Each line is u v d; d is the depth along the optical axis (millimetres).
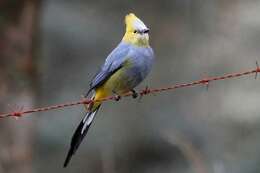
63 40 18625
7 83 16172
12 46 16297
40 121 17984
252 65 18969
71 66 18750
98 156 18406
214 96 18672
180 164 18547
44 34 18469
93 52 18891
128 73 10547
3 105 16109
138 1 19719
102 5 19281
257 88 18469
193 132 18328
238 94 18422
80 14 18891
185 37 19844
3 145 16188
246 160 17000
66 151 18141
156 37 19750
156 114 18688
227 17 19875
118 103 18688
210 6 20125
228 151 17500
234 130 18016
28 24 16375
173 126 18594
